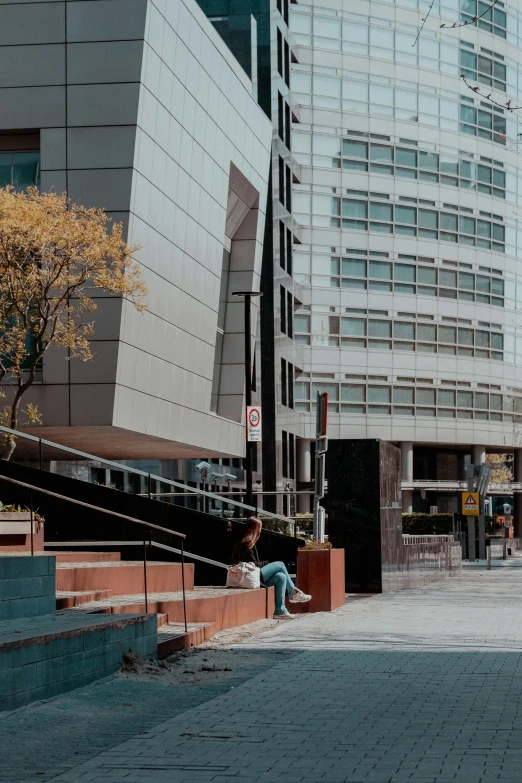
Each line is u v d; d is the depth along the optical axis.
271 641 13.93
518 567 47.16
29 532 16.70
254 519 17.53
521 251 76.19
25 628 9.95
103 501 19.94
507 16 75.50
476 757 6.93
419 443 70.94
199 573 19.88
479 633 14.88
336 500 23.73
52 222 23.62
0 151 30.97
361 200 68.00
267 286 51.31
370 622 16.69
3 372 24.92
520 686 9.97
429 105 70.88
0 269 23.84
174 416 34.00
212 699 9.34
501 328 74.12
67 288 24.80
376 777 6.41
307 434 65.69
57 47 29.83
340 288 67.19
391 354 68.50
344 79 67.88
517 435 74.94
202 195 35.81
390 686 10.02
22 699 8.91
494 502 109.50
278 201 53.78
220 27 53.56
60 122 29.75
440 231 70.94
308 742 7.51
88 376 28.98
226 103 38.31
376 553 23.62
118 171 29.48
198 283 35.78
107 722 8.38
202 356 36.78
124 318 29.05
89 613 12.02
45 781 6.34
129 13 29.61
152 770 6.64
